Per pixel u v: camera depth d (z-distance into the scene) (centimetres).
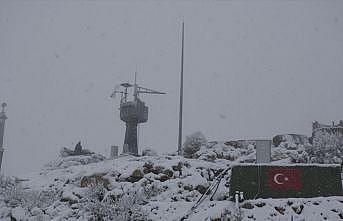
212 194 1580
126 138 3872
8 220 1734
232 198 1471
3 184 2141
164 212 1458
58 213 1711
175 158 1998
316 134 2700
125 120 3894
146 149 3216
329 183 1462
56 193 1967
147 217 1435
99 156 3372
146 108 3962
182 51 3816
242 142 2609
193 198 1669
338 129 2759
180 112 3412
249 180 1490
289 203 1388
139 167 1861
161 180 1794
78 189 1839
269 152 1781
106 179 1836
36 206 1797
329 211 1342
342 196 1434
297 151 2458
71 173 2247
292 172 1488
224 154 2508
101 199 1647
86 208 1532
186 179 1755
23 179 2395
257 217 1345
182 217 1391
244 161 2373
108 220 1423
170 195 1681
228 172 1798
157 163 1877
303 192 1452
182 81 3581
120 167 1909
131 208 1447
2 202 1859
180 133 3309
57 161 3188
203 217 1345
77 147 3550
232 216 1345
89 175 1919
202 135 2777
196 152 2622
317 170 1482
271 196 1455
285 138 2631
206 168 1877
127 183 1788
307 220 1309
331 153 2370
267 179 1484
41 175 2420
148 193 1683
